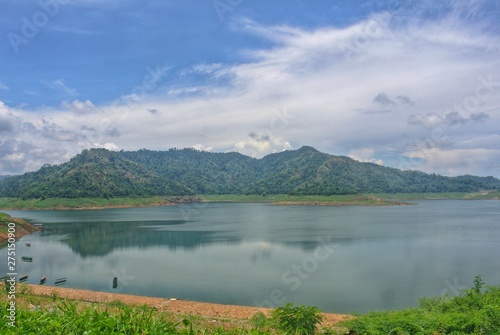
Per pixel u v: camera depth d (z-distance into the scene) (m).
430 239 59.09
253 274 36.69
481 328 13.16
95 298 25.03
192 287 32.16
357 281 33.38
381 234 65.19
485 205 155.50
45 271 39.22
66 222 91.50
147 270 39.09
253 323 15.80
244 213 120.81
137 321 8.23
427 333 13.08
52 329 7.91
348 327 14.99
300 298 28.69
